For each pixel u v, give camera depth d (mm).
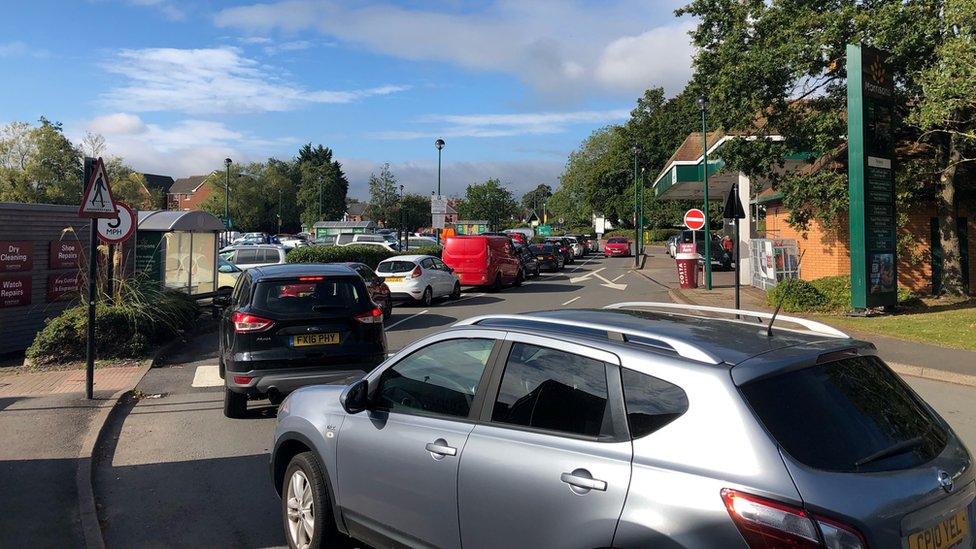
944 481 2691
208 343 13547
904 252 19891
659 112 75375
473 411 3439
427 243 43781
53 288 13422
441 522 3396
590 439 2934
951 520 2693
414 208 71688
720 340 3059
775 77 17984
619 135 76938
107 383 9656
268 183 94250
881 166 15523
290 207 97375
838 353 3018
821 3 17703
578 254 48938
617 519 2654
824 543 2328
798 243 22250
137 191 60344
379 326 8062
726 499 2449
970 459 3008
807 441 2570
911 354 11148
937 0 15852
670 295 23109
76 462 6168
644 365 2918
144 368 10797
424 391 3762
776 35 18078
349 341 7797
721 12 19688
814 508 2365
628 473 2709
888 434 2773
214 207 87625
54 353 11188
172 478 6039
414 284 20094
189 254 17922
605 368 3035
